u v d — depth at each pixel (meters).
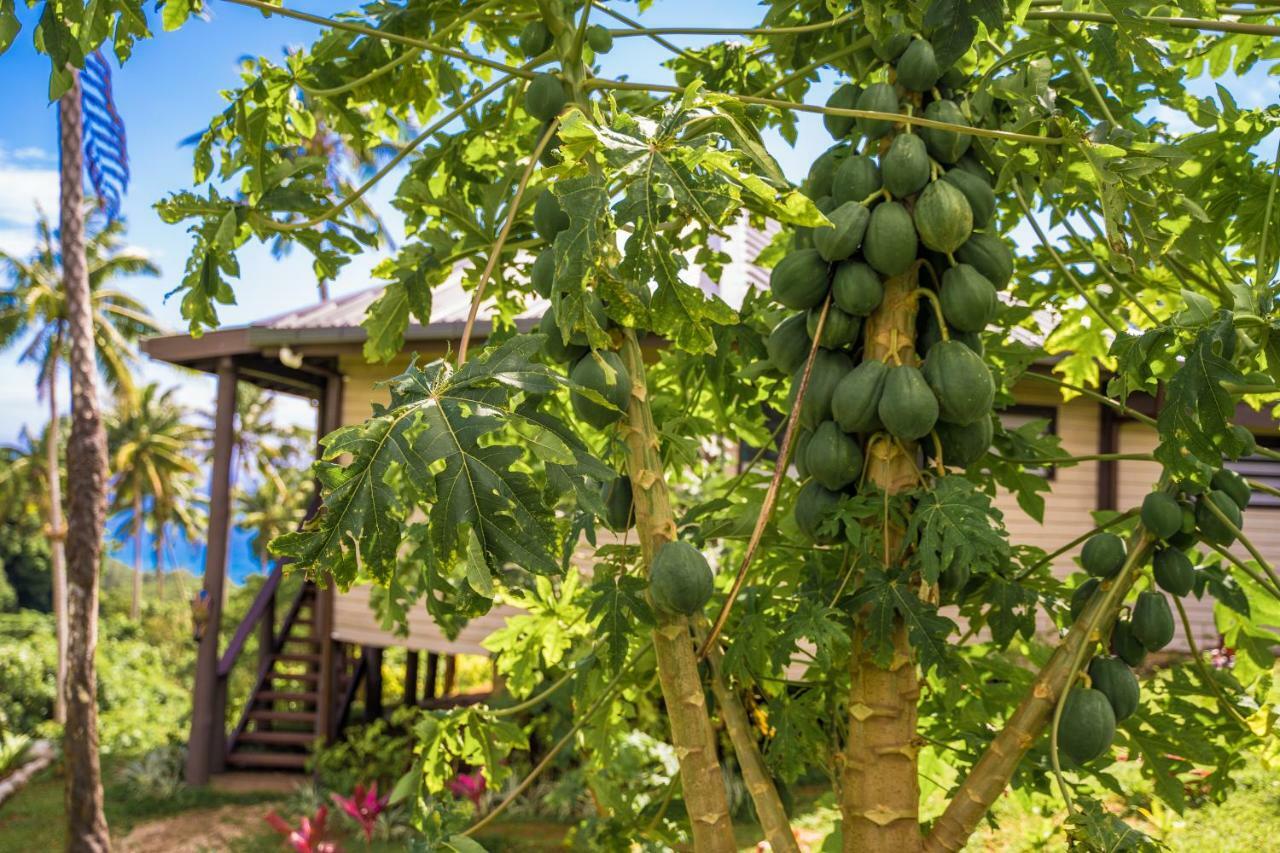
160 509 43.91
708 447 6.22
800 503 2.14
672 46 2.60
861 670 2.03
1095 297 2.84
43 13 2.08
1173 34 2.18
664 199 1.50
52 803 12.66
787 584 2.55
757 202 1.65
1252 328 1.83
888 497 1.96
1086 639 1.96
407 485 1.71
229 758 10.91
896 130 2.05
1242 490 2.02
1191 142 2.45
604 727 2.74
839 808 2.31
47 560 46.25
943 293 1.97
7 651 23.33
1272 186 2.09
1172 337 1.84
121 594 46.06
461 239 2.50
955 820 1.98
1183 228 2.38
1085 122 2.26
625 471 2.12
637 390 1.92
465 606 1.58
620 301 1.59
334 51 2.60
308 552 1.45
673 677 1.90
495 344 2.71
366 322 2.59
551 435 1.51
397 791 2.53
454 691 16.34
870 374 1.96
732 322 1.58
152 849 9.18
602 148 1.57
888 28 2.09
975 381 1.91
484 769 2.60
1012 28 2.59
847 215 1.95
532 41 2.19
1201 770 6.03
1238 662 2.57
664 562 1.78
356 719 12.49
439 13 2.60
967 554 1.79
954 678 2.29
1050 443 2.51
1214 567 2.12
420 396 1.55
